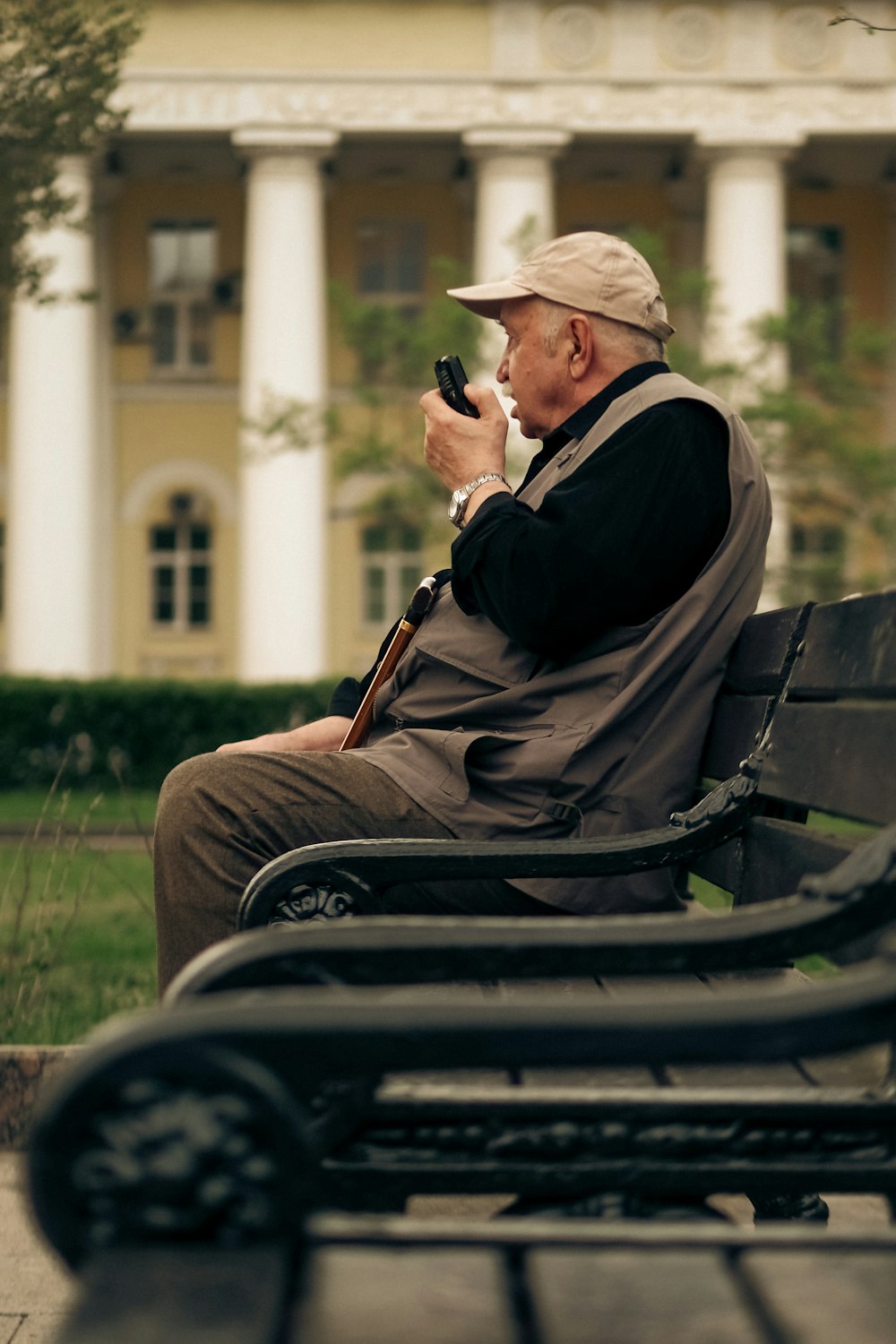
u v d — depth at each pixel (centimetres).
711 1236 116
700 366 2103
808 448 2161
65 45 736
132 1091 109
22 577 2894
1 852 1035
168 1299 98
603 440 257
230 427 3200
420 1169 146
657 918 147
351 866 212
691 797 254
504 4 2820
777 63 2841
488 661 264
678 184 3142
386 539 3192
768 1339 101
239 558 3191
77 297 823
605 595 245
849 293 3259
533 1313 105
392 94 2828
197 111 2838
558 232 3200
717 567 251
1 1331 252
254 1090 108
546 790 247
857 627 202
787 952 146
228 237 3206
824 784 200
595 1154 146
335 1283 111
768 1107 144
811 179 3228
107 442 3194
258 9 2830
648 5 2830
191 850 241
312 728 300
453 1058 111
